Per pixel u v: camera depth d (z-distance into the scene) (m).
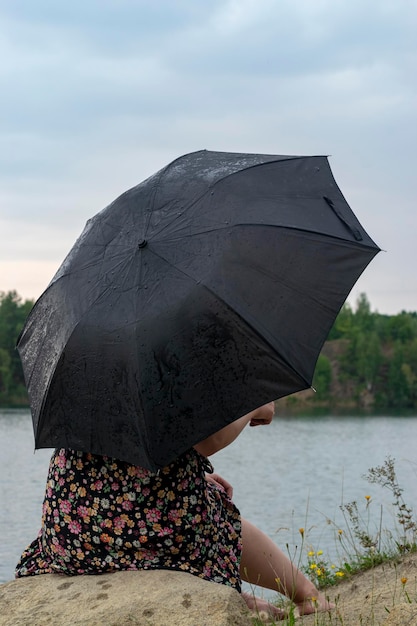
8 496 26.12
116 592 3.02
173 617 2.83
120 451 2.97
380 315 149.25
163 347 2.92
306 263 3.04
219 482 3.64
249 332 2.89
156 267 3.05
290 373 2.88
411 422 89.94
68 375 3.08
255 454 48.06
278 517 18.72
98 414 3.01
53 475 3.32
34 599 3.11
